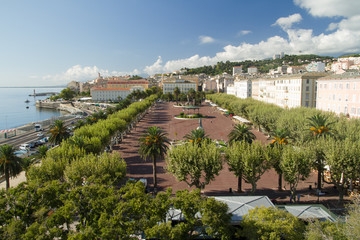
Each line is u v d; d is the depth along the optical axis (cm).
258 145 4866
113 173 4325
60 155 5053
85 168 4200
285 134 5206
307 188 5144
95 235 2528
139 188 3084
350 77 7425
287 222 2669
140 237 3212
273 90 13838
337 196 4734
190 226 2798
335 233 2530
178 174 4531
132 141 9750
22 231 2711
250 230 2709
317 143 4706
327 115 6881
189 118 15525
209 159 4478
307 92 10656
